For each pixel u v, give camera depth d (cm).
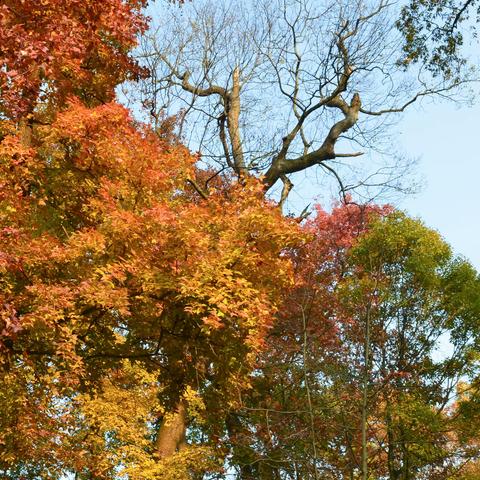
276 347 1609
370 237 1856
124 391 1648
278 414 1570
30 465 1359
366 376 1377
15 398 1092
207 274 958
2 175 968
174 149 1151
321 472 1438
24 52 847
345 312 1694
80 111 1042
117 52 1269
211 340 1062
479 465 1773
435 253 1828
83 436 1542
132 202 1051
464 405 1738
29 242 939
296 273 1677
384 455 1728
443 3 1616
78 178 1102
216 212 1093
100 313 995
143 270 956
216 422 1220
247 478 1634
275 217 1044
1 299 850
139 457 1563
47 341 979
